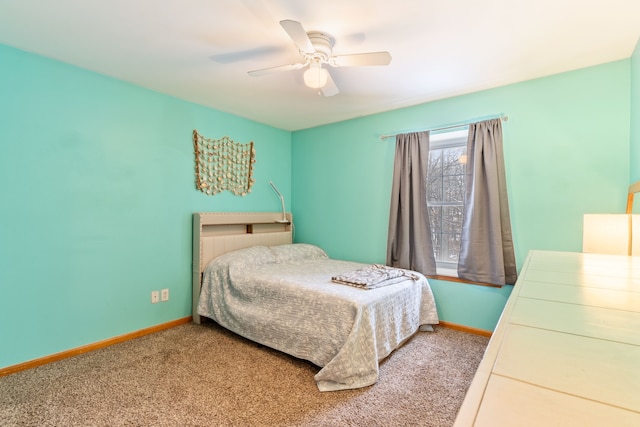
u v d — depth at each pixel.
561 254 1.77
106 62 2.38
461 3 1.66
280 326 2.40
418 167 3.14
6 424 1.64
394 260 3.29
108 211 2.63
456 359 2.37
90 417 1.70
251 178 3.83
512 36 1.97
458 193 3.16
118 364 2.29
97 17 1.81
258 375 2.14
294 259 3.51
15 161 2.17
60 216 2.38
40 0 1.65
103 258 2.61
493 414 0.37
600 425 0.34
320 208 4.05
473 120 2.89
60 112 2.37
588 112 2.39
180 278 3.14
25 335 2.22
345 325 2.08
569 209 2.47
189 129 3.20
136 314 2.81
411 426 1.65
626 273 1.15
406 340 2.70
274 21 1.84
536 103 2.59
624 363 0.47
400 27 1.88
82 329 2.49
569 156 2.47
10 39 2.05
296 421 1.68
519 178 2.67
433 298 2.94
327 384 1.99
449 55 2.21
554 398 0.39
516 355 0.50
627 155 2.25
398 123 3.36
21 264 2.20
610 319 0.65
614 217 1.77
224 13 1.77
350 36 1.98
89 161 2.52
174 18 1.82
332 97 3.04
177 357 2.40
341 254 3.84
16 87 2.18
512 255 2.67
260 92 2.94
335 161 3.90
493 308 2.79
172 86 2.82
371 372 2.05
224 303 2.87
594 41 2.03
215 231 3.44
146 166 2.88
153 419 1.69
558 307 0.74
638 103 2.03
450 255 3.21
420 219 3.12
